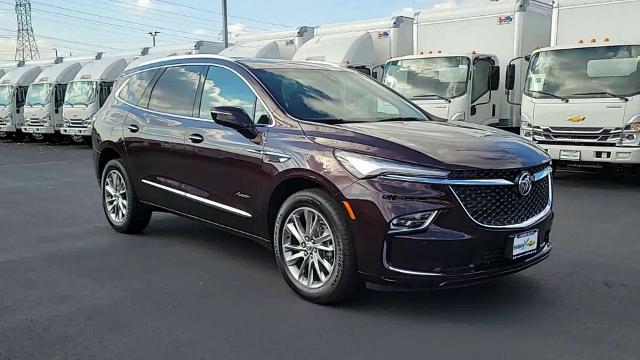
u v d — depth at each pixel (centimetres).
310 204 436
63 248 607
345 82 562
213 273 521
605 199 891
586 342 376
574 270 523
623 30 1045
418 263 389
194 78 577
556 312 426
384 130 441
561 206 835
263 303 446
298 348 369
